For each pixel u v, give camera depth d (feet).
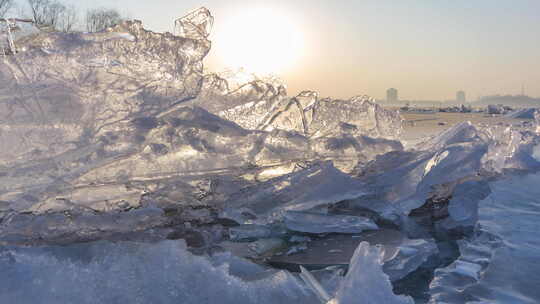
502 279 5.29
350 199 9.50
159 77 8.97
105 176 7.74
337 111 14.08
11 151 7.09
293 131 10.84
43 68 7.77
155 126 8.57
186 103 9.32
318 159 10.89
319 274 5.61
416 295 5.26
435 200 10.44
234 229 7.77
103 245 5.49
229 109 11.28
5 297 4.28
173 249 5.23
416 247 6.88
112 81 8.52
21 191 6.74
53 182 7.03
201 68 9.60
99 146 7.82
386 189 9.68
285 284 4.91
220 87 11.29
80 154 7.55
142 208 7.34
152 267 4.91
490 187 10.53
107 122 8.28
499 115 73.87
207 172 8.89
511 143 13.93
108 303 4.37
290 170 10.03
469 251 6.61
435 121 48.85
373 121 14.39
